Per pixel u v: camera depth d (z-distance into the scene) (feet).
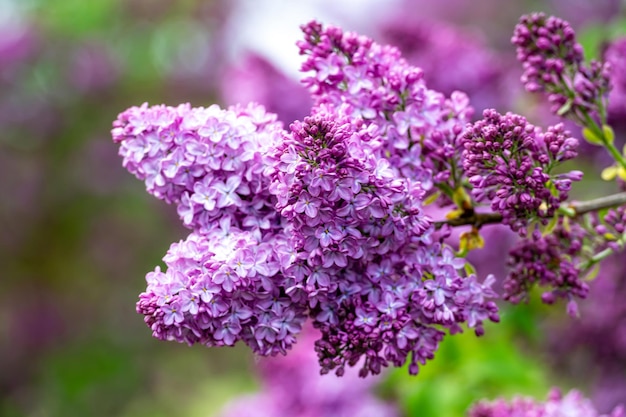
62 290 35.29
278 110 20.16
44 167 34.53
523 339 16.30
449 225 9.48
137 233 34.58
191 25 33.76
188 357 35.96
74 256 35.04
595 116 11.30
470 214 9.48
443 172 9.13
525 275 9.96
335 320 8.49
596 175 17.61
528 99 18.21
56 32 33.42
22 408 34.35
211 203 8.56
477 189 8.69
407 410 15.62
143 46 33.60
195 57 34.06
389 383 16.22
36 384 34.73
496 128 8.60
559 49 10.44
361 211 7.95
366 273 8.47
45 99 34.14
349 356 8.48
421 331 8.66
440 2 31.55
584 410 11.30
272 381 17.65
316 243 8.09
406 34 18.39
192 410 33.12
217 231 8.61
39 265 34.99
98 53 33.58
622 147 14.28
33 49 33.32
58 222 34.73
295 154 7.88
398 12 32.12
